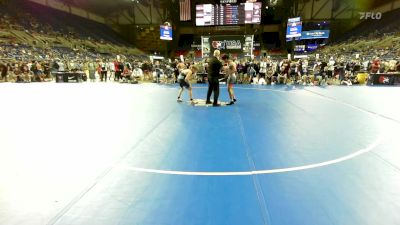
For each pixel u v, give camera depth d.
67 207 3.10
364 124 7.00
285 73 19.11
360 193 3.39
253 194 3.39
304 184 3.64
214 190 3.50
